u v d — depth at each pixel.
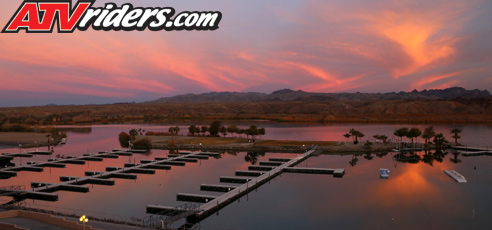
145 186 90.62
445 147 146.12
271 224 62.34
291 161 116.56
